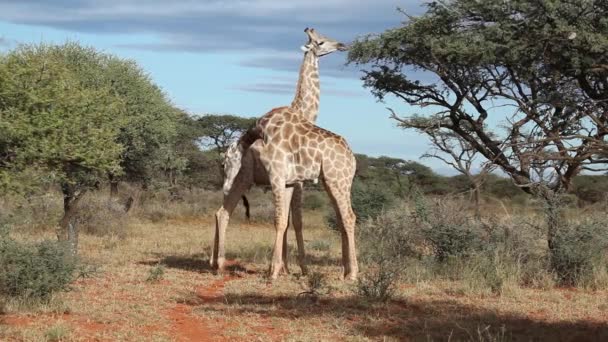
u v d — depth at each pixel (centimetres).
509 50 1034
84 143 939
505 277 1086
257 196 3791
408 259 1256
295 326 812
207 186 3797
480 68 1203
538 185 1160
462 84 1224
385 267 1104
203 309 898
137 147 2366
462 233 1217
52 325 774
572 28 969
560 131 1005
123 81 2280
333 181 1123
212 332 784
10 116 819
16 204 970
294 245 1697
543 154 858
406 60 1263
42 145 834
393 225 1395
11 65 838
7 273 866
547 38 989
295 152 1132
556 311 917
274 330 796
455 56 1104
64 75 933
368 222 1689
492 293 1031
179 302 946
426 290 1048
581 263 1135
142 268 1242
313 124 1177
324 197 3681
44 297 884
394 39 1205
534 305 954
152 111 2367
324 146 1126
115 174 1806
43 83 866
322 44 1277
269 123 1160
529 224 1252
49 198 1362
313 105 1265
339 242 1825
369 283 1000
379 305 927
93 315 838
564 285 1130
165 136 2481
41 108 846
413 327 811
